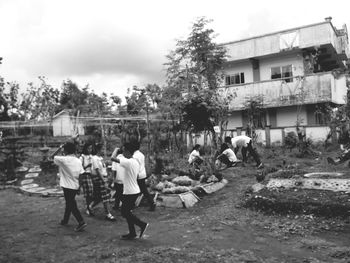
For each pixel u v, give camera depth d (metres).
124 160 5.86
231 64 23.45
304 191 7.98
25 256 5.23
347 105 16.45
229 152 12.87
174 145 16.20
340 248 5.18
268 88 20.42
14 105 27.31
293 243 5.58
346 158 12.28
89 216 7.75
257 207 7.65
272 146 18.59
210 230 6.43
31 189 11.60
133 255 5.08
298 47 20.23
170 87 17.53
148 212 8.00
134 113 21.00
